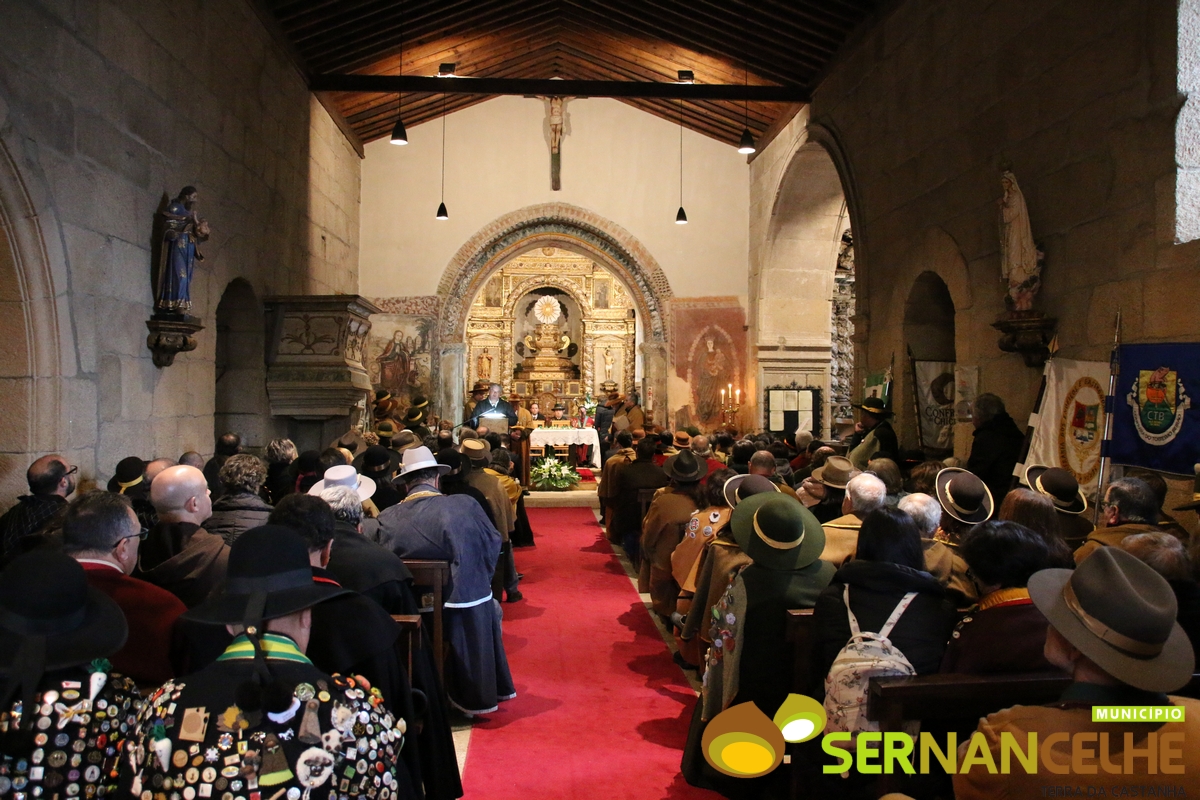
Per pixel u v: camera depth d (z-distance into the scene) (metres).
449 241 17.17
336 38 12.15
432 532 4.93
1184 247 5.45
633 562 9.36
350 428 11.26
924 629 2.92
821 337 16.33
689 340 17.42
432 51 13.70
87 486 6.48
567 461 18.52
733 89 12.80
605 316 26.22
